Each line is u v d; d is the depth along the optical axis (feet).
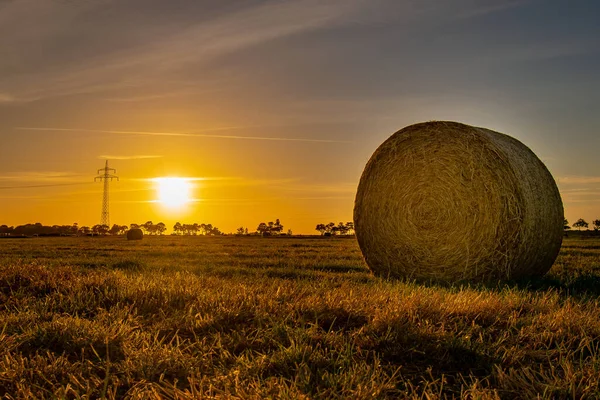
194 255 68.13
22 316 20.52
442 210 39.06
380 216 42.09
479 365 15.34
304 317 20.53
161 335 18.74
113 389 13.50
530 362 15.49
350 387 12.96
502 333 18.53
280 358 15.19
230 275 38.99
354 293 25.64
